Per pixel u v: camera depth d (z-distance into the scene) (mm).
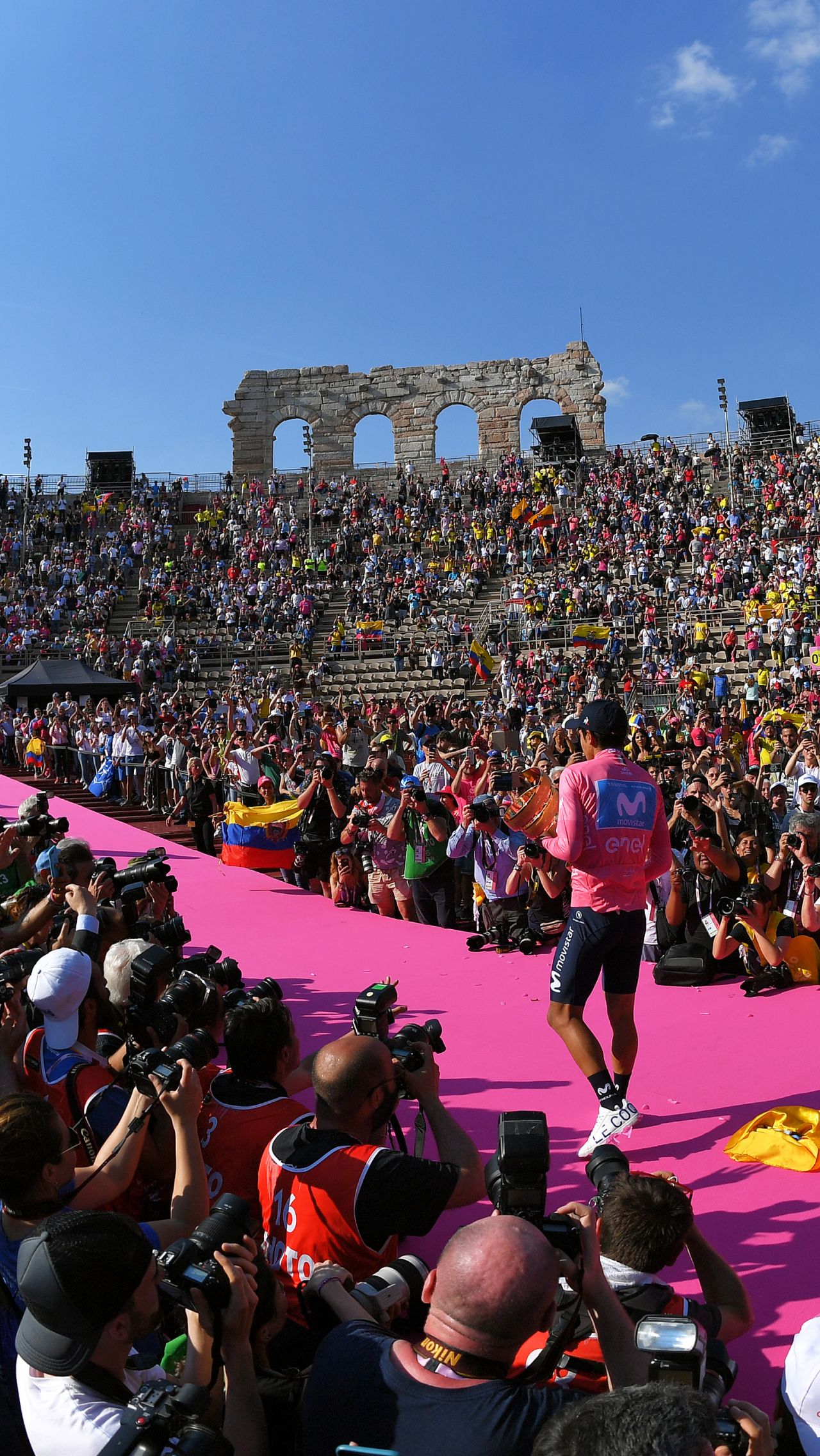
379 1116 3299
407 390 52375
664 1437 1642
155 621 38000
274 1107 3699
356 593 38719
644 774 4738
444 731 14328
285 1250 3152
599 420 50844
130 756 19984
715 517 38656
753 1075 5297
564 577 36844
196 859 13055
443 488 45938
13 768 24484
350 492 46938
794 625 30156
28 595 39094
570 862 4637
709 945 6867
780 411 46469
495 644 34125
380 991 3699
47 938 5742
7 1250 2928
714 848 6691
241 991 4484
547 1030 6145
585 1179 4398
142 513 45844
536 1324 2135
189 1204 3072
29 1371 2371
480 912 8555
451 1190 3158
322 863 10602
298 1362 2916
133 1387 2482
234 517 46125
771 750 17812
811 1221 3980
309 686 31875
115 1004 4488
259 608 38344
